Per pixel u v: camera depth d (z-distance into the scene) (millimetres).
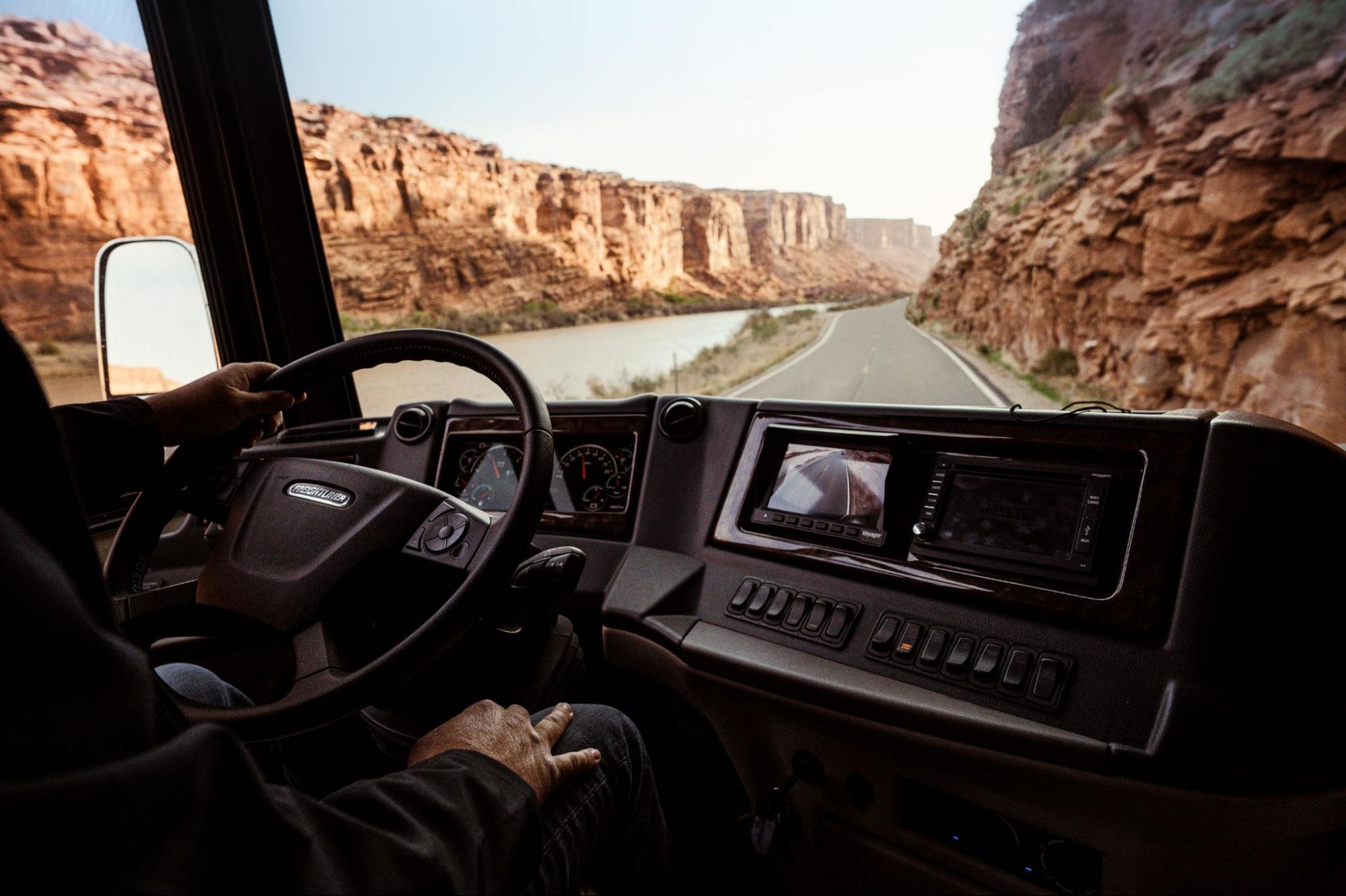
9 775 231
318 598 731
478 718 645
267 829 298
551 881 597
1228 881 798
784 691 894
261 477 852
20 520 289
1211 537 734
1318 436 747
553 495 1328
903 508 978
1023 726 751
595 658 1425
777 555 1042
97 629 272
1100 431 847
